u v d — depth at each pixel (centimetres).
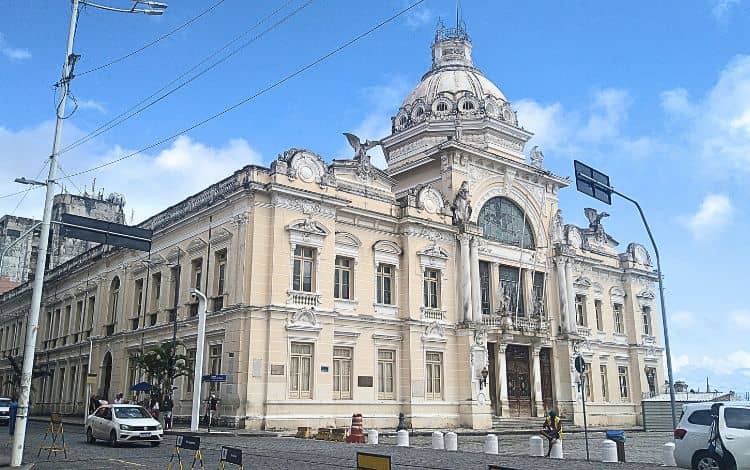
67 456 2038
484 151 4291
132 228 2206
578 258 4809
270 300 3166
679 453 1652
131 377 4081
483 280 4203
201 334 2942
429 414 3675
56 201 7462
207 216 3569
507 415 4050
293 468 1678
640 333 5203
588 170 2211
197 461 1831
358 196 3709
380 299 3712
